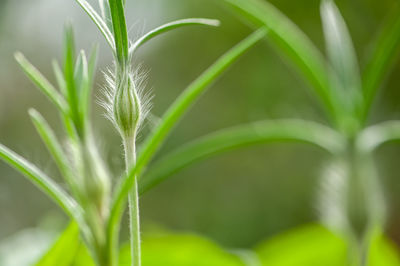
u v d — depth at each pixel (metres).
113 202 0.30
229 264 0.44
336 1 0.86
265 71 1.12
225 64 0.30
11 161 0.30
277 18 0.39
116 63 0.27
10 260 0.44
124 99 0.28
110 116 0.28
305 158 1.13
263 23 0.38
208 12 1.17
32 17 1.08
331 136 0.39
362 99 0.38
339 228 0.39
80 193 0.31
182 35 1.21
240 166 1.18
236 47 0.30
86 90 0.31
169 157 0.38
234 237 1.15
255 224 1.16
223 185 1.18
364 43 0.87
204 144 0.38
